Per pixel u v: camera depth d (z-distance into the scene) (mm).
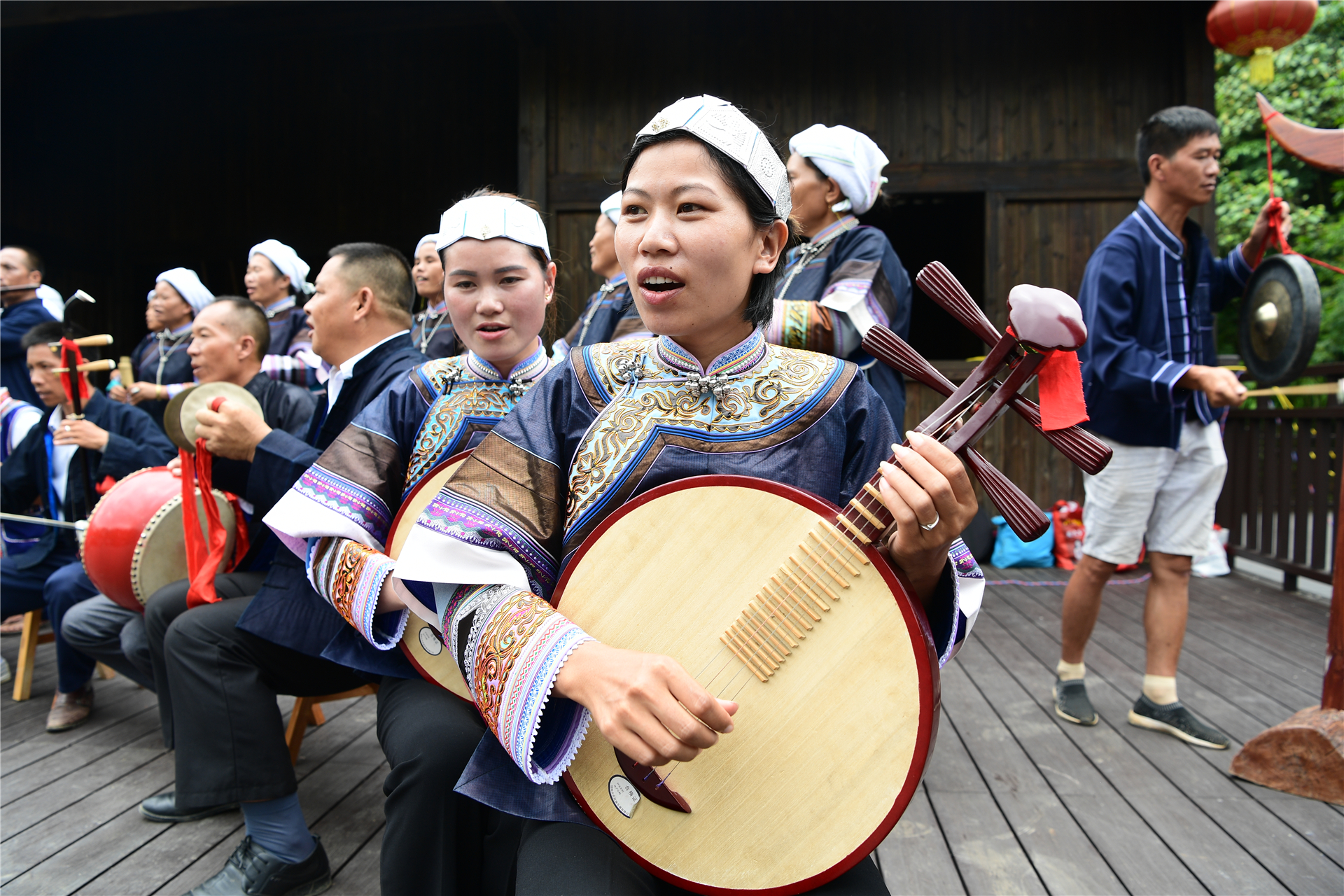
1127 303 2883
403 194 9117
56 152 9312
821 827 943
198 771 1877
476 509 1064
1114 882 2047
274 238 9305
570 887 970
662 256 998
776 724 963
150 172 9445
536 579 1088
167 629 2250
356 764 2783
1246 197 12102
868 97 6438
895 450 938
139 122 9430
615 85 6566
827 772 945
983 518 5949
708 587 994
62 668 3129
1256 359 3139
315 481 1549
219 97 9328
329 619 1830
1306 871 2088
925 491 906
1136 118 6211
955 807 2422
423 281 3598
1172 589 2928
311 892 1992
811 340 2201
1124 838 2250
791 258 2625
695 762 983
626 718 873
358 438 1601
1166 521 2914
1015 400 940
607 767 1019
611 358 1147
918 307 11914
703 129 990
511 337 1606
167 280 4859
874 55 6430
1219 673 3609
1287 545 5305
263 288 4781
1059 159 6258
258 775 1891
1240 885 2031
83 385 3355
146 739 3057
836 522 966
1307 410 5051
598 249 3312
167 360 4902
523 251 1601
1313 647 4008
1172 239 2895
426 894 1441
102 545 2445
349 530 1503
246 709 1885
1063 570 5691
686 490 1010
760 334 1120
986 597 4992
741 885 964
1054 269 6297
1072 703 3053
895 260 2473
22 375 4566
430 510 1074
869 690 938
